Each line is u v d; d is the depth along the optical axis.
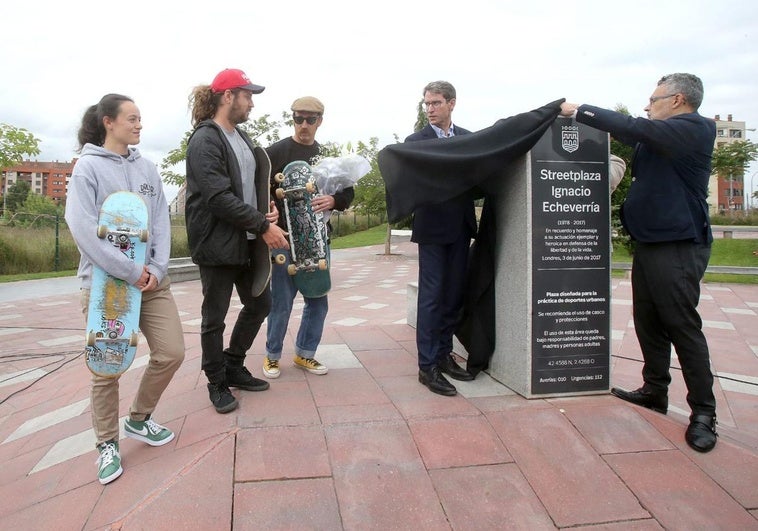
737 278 11.75
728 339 5.92
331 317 7.41
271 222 2.85
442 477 2.32
